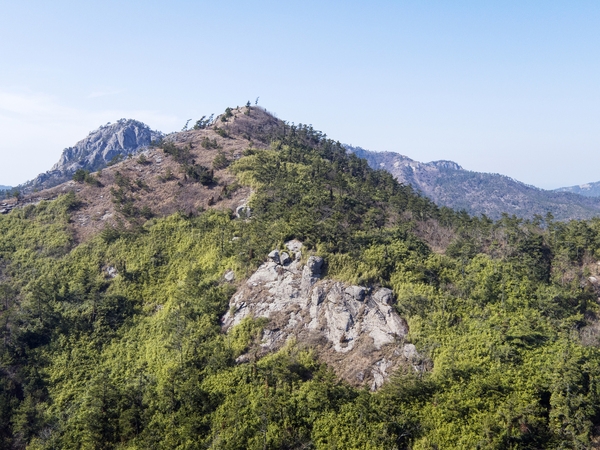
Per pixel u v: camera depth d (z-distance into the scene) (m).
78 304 63.88
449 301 49.69
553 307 48.59
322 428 40.25
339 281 53.81
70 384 53.19
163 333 56.78
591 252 57.91
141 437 43.72
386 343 46.94
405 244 59.72
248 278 59.59
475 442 36.06
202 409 44.31
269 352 49.22
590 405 36.56
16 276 70.75
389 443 37.66
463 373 41.56
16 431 47.91
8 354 55.16
